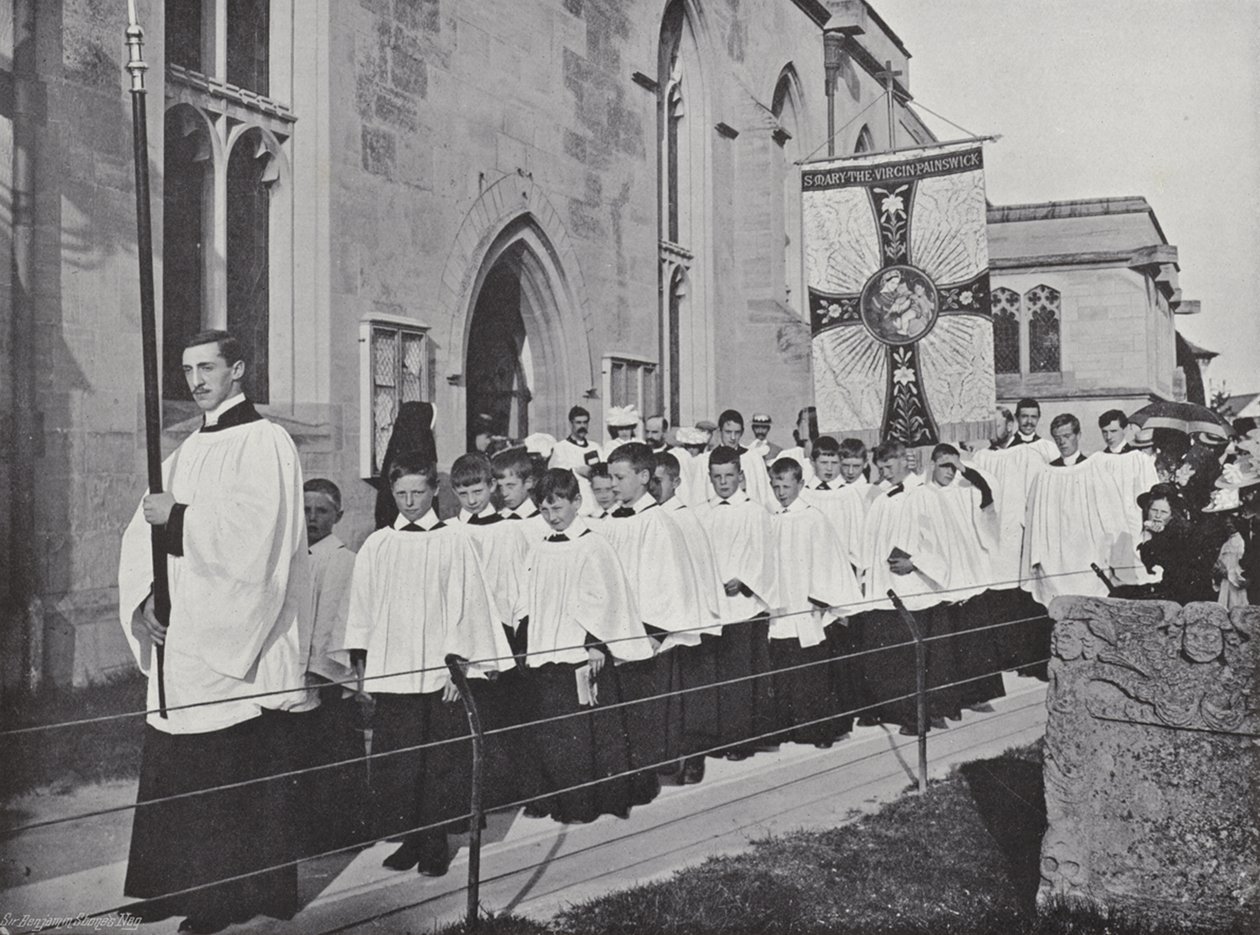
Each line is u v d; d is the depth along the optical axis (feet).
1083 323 73.77
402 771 18.53
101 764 21.66
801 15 72.13
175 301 28.76
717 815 21.02
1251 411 26.02
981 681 31.27
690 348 59.21
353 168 33.47
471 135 38.99
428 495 20.04
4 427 22.77
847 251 43.37
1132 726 15.57
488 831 20.30
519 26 41.96
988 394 41.34
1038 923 15.42
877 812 20.88
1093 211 74.64
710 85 59.82
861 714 28.99
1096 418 73.46
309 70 32.48
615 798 20.93
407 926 15.71
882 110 87.45
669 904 16.21
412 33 36.06
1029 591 36.91
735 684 25.62
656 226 52.54
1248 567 22.62
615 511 24.09
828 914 16.11
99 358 24.71
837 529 32.50
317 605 20.13
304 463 31.35
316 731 19.03
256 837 15.81
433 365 36.88
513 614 23.75
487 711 20.95
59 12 23.90
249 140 31.37
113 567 24.75
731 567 26.99
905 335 42.60
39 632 22.95
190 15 29.53
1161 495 23.58
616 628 21.34
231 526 15.72
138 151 15.78
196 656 15.53
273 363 32.04
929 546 29.48
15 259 23.08
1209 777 15.10
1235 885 14.83
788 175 71.82
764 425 44.47
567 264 44.86
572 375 45.27
